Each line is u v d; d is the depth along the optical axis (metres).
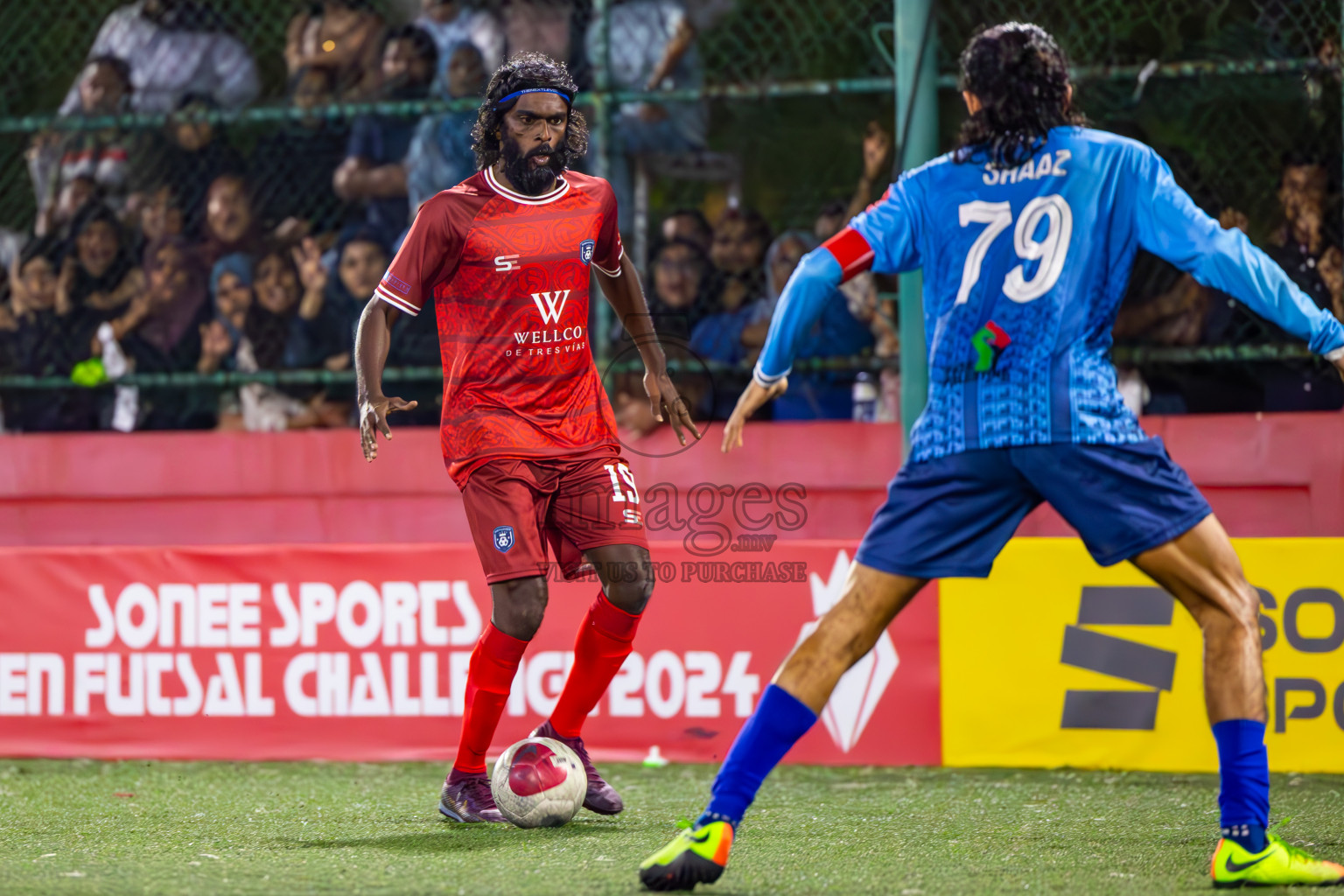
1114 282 9.46
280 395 21.55
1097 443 9.23
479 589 16.84
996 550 9.57
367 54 21.50
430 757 16.86
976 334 9.42
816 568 16.44
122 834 12.39
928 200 9.64
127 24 22.27
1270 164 19.56
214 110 21.12
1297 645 15.29
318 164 22.20
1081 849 11.40
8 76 23.34
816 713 9.56
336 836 12.21
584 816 13.19
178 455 20.47
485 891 9.73
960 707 16.11
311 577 17.19
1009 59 9.52
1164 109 19.88
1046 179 9.41
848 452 19.17
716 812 9.50
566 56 21.23
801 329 9.57
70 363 21.84
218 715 17.30
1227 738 9.50
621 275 13.39
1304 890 9.44
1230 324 19.14
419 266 12.35
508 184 12.58
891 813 13.30
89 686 17.58
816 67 22.31
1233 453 18.38
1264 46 19.17
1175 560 9.38
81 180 21.88
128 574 17.56
